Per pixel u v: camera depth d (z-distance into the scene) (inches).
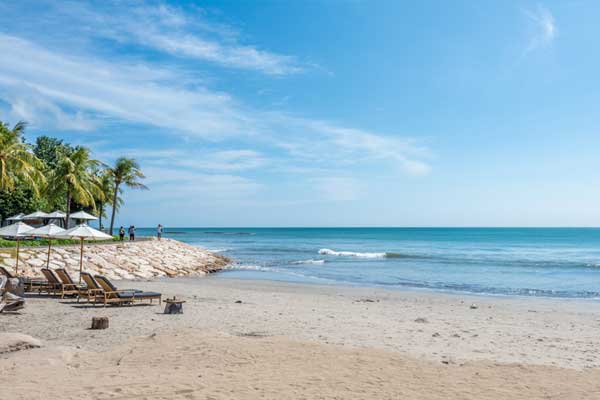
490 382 258.5
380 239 4480.8
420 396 231.1
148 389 229.5
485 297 799.7
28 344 314.7
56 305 546.6
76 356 301.7
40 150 2105.1
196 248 1907.0
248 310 547.8
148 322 444.8
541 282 1052.5
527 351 376.8
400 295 810.2
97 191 1674.5
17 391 219.3
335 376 261.0
